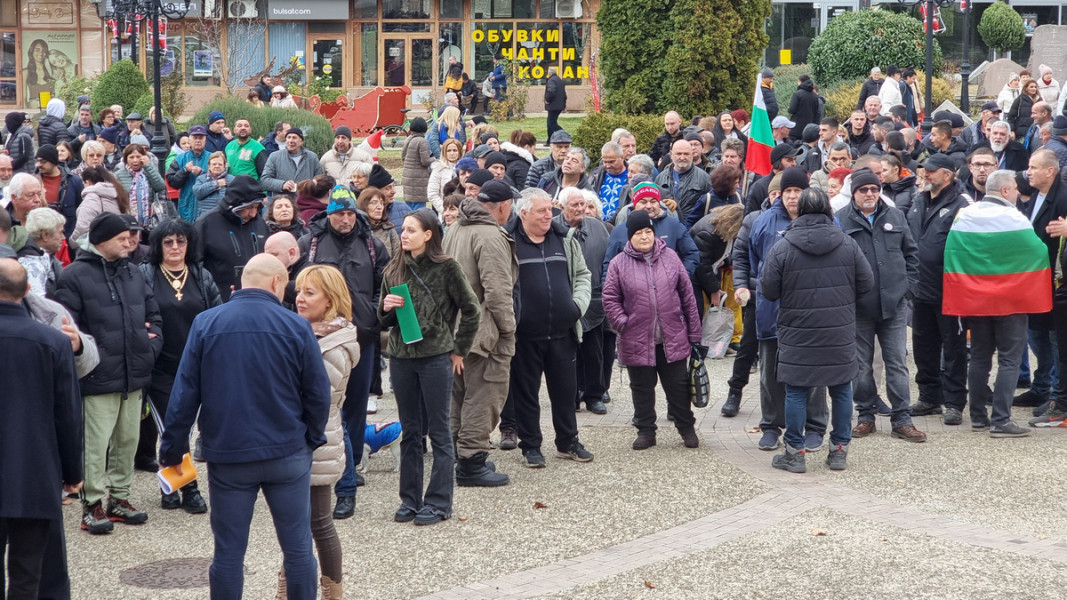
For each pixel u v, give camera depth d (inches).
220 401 196.5
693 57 836.6
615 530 264.8
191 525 277.0
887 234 332.5
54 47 1348.4
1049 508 274.7
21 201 328.5
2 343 205.6
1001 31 1338.6
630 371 333.4
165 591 233.3
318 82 1253.1
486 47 1370.6
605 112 838.5
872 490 291.9
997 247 332.2
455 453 315.3
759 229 346.9
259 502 293.6
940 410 372.5
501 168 452.1
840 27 1155.9
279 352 198.4
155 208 514.3
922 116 872.3
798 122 753.0
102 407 267.6
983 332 341.1
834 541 253.4
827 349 301.3
